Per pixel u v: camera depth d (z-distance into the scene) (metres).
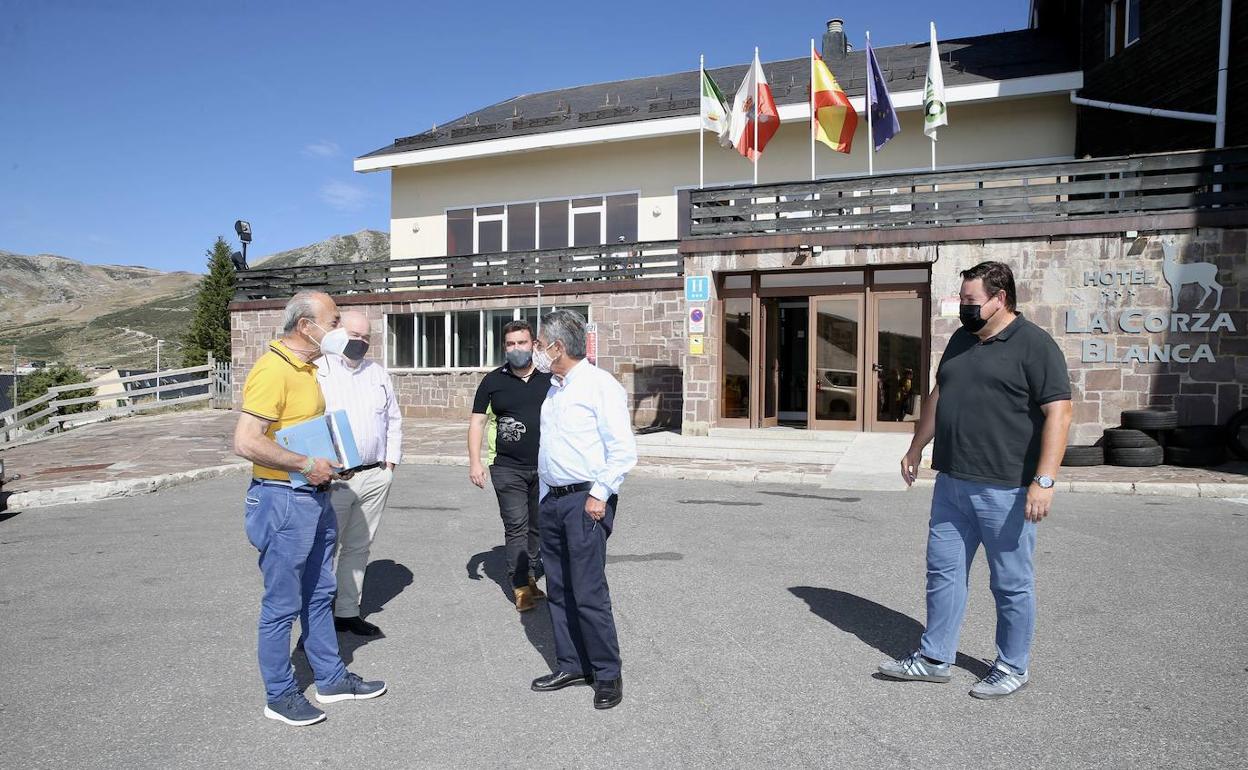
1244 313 11.25
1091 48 16.88
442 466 12.27
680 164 20.34
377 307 21.31
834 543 6.89
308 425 3.50
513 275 19.86
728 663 4.19
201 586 5.70
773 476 10.59
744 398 15.22
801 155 19.08
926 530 7.43
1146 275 11.67
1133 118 15.58
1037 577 5.70
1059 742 3.26
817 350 14.77
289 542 3.47
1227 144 13.20
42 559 6.56
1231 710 3.53
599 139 20.05
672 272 19.17
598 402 3.78
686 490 9.92
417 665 4.23
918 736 3.34
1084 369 11.96
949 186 17.64
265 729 3.47
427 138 23.45
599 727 3.47
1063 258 12.08
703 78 16.78
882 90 15.30
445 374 20.56
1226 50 13.09
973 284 3.77
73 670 4.16
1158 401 11.63
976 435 3.74
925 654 3.94
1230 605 5.02
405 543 7.01
